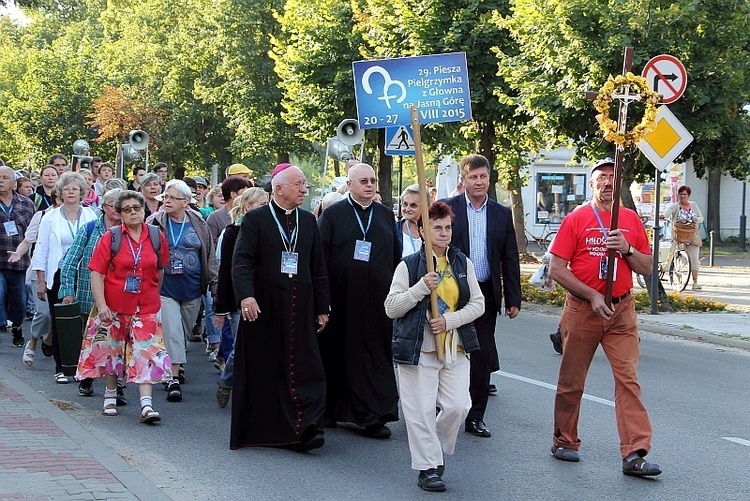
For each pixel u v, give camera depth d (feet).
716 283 77.82
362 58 89.35
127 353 28.96
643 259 23.54
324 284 26.63
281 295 25.70
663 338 48.29
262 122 146.41
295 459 24.79
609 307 23.29
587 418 29.81
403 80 40.24
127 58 182.09
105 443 25.90
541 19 55.21
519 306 28.14
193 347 44.24
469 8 71.05
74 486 20.42
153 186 39.88
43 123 179.22
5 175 41.86
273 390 25.72
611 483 22.86
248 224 25.86
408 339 21.76
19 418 27.25
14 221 42.01
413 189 32.48
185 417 29.66
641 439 23.30
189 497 21.12
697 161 58.08
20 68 225.15
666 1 53.06
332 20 91.04
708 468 24.38
